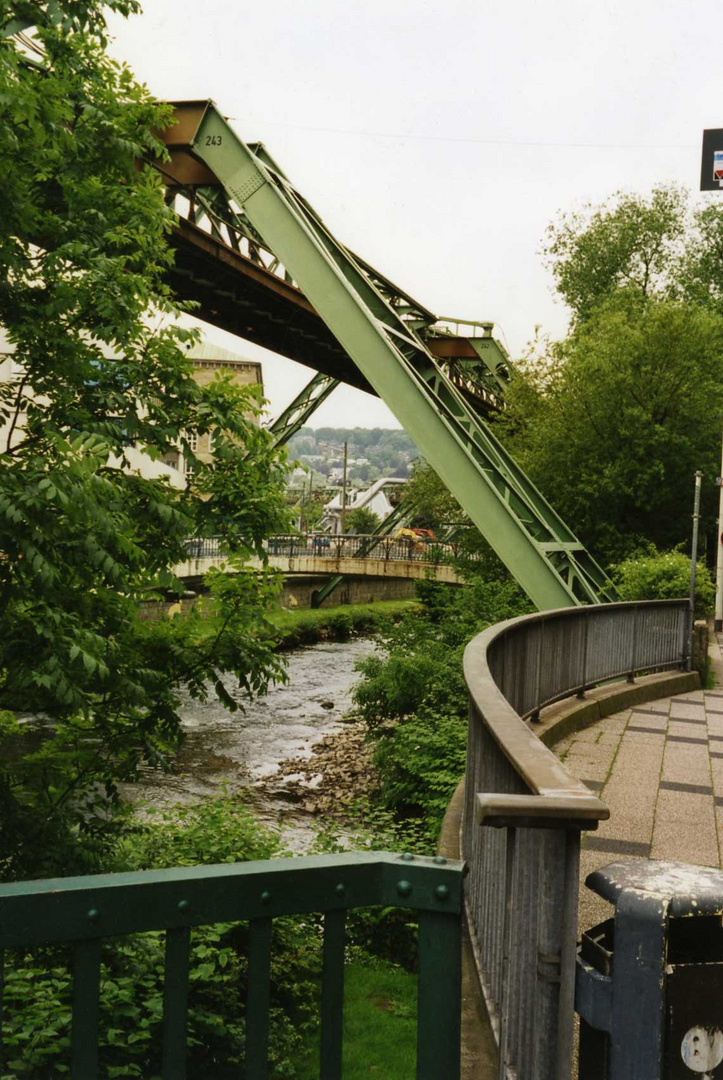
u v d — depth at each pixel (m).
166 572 8.16
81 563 6.71
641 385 27.72
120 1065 4.72
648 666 12.04
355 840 10.28
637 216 45.31
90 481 6.30
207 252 25.89
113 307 7.65
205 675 8.60
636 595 17.22
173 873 1.61
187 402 8.49
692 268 46.00
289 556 52.56
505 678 6.62
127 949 5.73
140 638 8.43
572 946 1.63
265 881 1.65
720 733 9.35
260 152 22.72
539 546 17.70
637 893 1.54
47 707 7.35
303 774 18.14
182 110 21.00
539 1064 1.63
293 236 19.95
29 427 8.01
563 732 8.83
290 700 27.00
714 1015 1.53
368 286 22.61
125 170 8.87
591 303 45.22
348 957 7.61
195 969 5.94
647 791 6.89
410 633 19.86
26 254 8.16
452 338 43.56
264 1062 1.66
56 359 8.00
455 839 5.64
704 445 28.39
